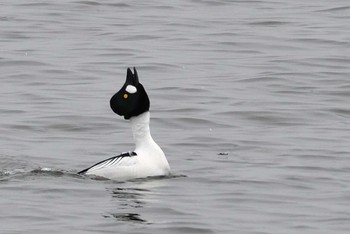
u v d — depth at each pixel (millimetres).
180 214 14750
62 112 22562
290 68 27797
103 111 22703
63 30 32875
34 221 14297
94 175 16484
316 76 26953
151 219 14477
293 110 23125
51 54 29109
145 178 16406
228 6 37844
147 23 34188
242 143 20000
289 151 19312
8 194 15547
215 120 22188
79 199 15352
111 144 19859
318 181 16938
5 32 32344
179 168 17609
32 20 34406
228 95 24641
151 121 22031
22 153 18781
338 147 19656
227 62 28625
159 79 26422
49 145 19672
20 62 27953
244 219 14633
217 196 15805
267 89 25453
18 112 22594
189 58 29031
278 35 32281
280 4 38406
